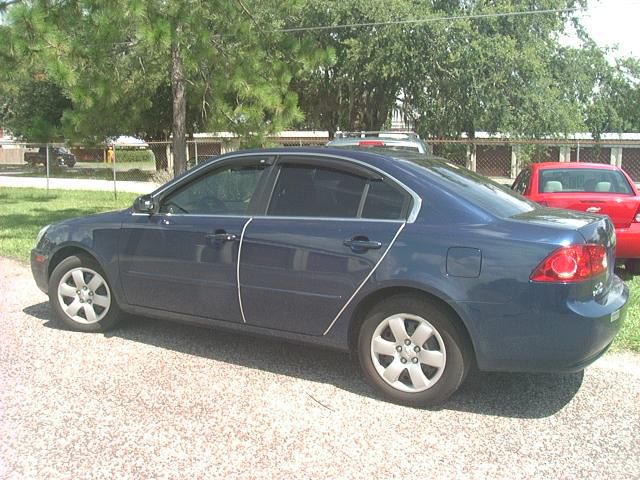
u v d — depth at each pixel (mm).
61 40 9922
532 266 3709
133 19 10141
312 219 4406
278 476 3258
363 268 4117
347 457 3457
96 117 12625
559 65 29891
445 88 26875
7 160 47156
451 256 3877
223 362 4887
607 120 33281
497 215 4043
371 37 25453
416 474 3289
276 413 3996
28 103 34750
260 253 4492
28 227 12273
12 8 9805
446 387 3982
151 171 33469
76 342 5297
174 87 12211
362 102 31703
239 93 11633
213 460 3410
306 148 4672
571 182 8117
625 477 3268
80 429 3734
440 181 4242
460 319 3934
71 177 30828
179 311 4977
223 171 4902
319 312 4328
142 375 4594
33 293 7012
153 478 3225
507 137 26734
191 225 4840
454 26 25188
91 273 5488
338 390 4379
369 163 4363
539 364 3791
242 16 11695
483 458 3461
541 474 3295
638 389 4449
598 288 3871
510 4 27312
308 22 25516
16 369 4676
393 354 4141
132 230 5137
